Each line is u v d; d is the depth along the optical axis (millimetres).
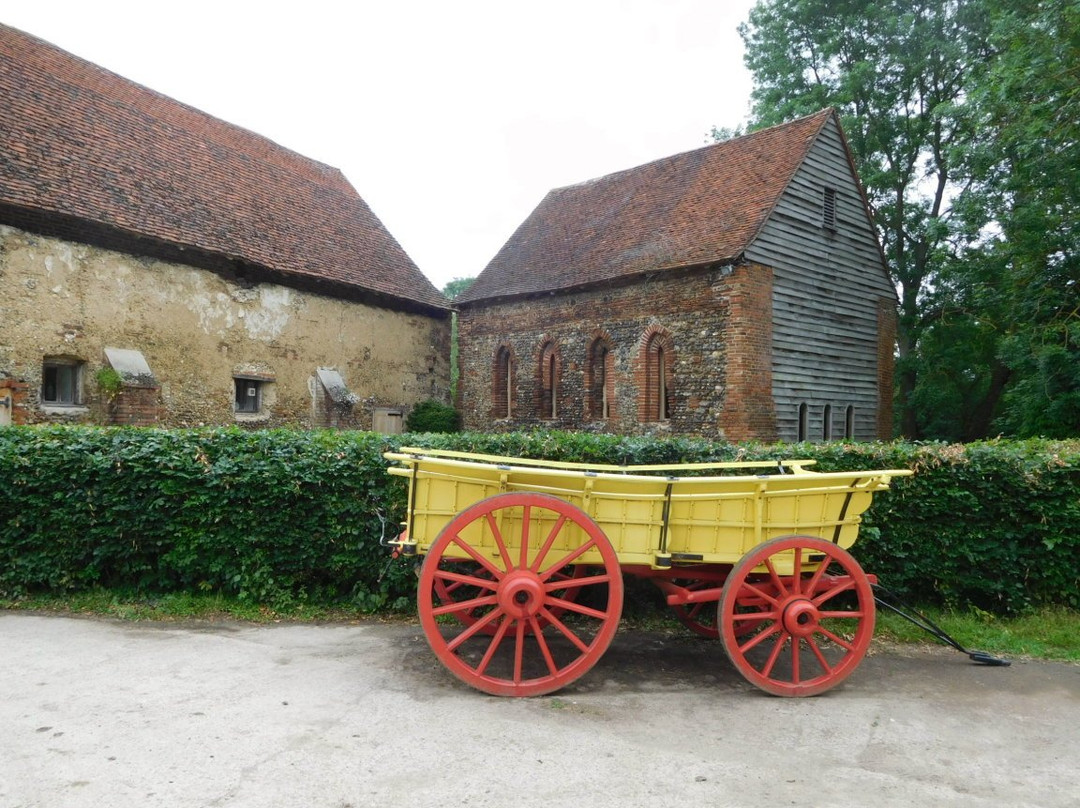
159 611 6387
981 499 6438
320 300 17266
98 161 13758
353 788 3320
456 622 6270
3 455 6598
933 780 3566
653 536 4844
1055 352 15391
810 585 4805
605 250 19906
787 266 17484
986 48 23391
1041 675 5195
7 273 11305
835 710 4461
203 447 6719
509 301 21766
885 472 4906
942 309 24078
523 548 4594
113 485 6605
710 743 3930
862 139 25000
